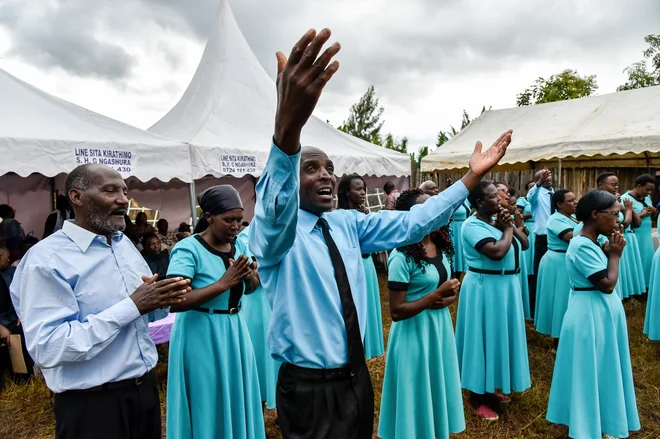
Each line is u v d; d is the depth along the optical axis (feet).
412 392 8.85
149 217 28.53
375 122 117.50
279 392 5.19
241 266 8.43
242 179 31.76
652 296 16.20
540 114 32.12
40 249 6.35
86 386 6.32
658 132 23.48
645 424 11.40
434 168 33.27
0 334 13.88
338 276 5.09
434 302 8.54
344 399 4.91
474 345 11.68
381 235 5.79
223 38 29.55
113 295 6.70
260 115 26.94
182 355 8.59
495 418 11.65
